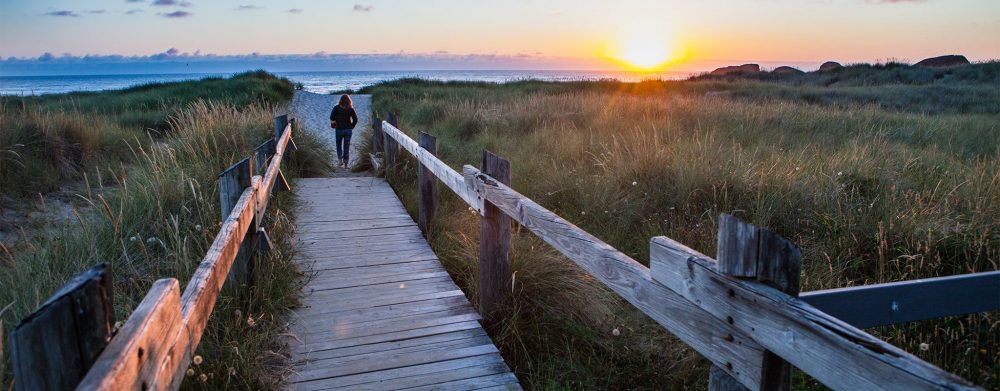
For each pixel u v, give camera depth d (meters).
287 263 4.69
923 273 4.64
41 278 3.91
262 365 3.35
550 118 13.42
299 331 3.93
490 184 3.84
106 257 4.42
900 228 5.12
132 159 9.57
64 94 26.50
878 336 3.79
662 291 2.17
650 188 6.83
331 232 6.30
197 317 2.12
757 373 1.71
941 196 5.91
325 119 20.25
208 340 3.24
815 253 5.10
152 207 5.24
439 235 6.06
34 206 6.90
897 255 4.89
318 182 8.97
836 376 1.43
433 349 3.70
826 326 1.46
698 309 1.97
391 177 8.91
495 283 4.05
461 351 3.68
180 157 7.36
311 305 4.37
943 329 3.71
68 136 9.16
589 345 3.84
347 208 7.35
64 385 1.22
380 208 7.36
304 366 3.47
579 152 9.24
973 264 4.54
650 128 11.08
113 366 1.26
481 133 12.54
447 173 4.93
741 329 1.76
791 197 6.12
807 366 1.52
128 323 1.50
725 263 1.81
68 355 1.22
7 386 2.67
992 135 11.30
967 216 5.41
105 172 8.59
